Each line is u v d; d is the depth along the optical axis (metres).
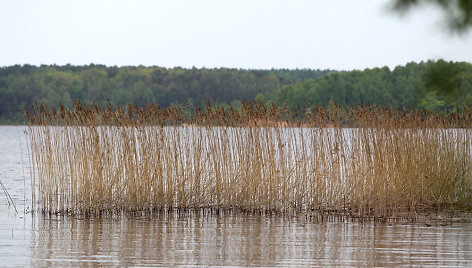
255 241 13.45
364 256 11.90
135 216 16.98
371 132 17.58
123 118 17.61
